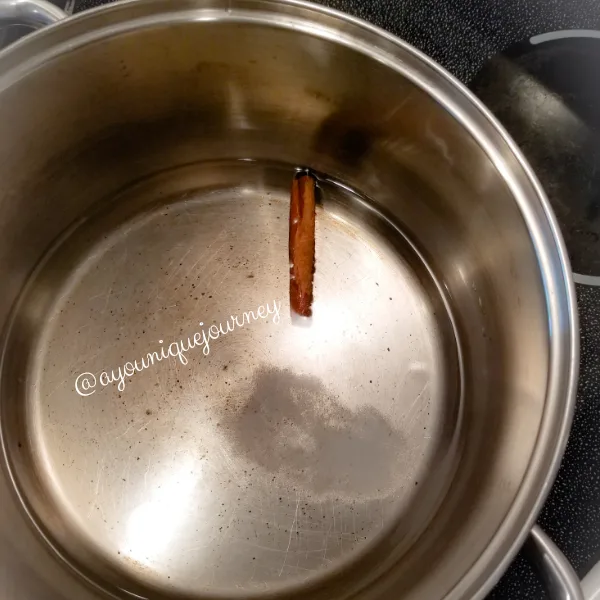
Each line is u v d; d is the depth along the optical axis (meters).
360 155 0.33
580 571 0.25
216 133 0.33
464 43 0.30
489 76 0.30
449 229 0.32
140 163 0.34
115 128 0.31
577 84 0.30
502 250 0.27
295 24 0.26
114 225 0.35
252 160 0.35
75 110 0.28
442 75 0.25
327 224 0.35
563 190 0.29
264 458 0.31
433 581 0.24
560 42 0.30
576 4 0.30
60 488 0.31
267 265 0.34
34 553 0.28
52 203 0.32
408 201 0.33
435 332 0.33
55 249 0.34
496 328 0.29
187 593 0.29
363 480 0.31
